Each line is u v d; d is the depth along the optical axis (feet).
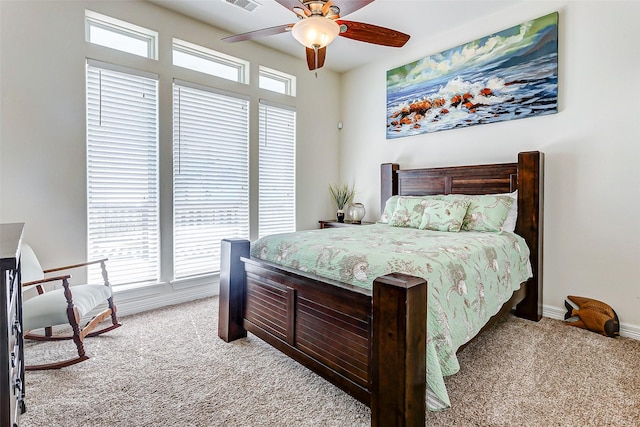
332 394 5.75
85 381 6.10
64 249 8.60
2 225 5.22
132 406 5.39
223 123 11.71
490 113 10.48
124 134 9.55
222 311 7.98
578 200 8.96
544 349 7.41
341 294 5.29
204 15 10.49
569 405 5.39
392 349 4.23
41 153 8.20
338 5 6.66
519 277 8.25
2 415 3.07
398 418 4.20
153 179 10.15
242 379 6.20
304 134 14.30
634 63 8.07
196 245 11.16
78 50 8.67
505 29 10.09
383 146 13.84
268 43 12.50
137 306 9.83
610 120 8.43
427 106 12.13
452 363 4.72
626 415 5.15
